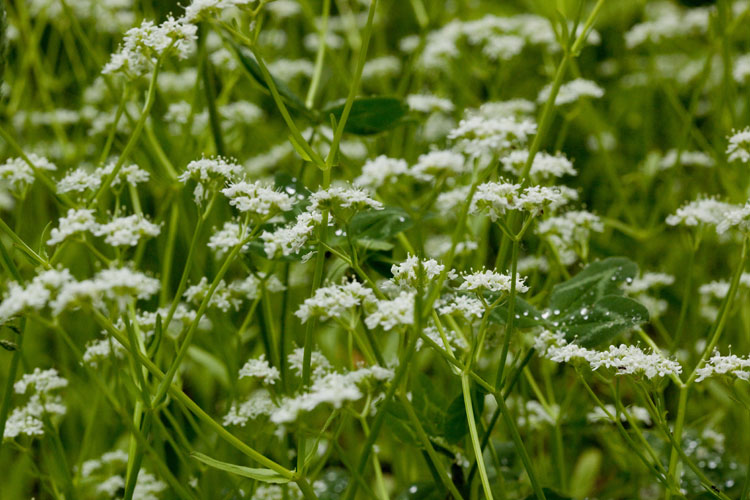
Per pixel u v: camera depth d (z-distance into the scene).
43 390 0.49
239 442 0.44
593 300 0.48
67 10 0.55
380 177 0.46
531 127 0.45
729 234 0.55
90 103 0.66
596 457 0.54
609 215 0.66
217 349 0.54
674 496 0.47
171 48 0.47
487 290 0.47
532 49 0.86
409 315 0.45
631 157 0.79
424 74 0.70
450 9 0.85
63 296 0.42
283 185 0.50
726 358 0.45
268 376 0.48
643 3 0.73
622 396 0.56
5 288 0.52
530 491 0.50
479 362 0.54
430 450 0.45
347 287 0.46
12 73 0.68
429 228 0.64
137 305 0.57
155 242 0.59
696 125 0.83
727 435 0.54
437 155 0.45
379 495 0.52
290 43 0.78
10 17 0.66
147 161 0.54
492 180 0.46
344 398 0.44
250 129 0.66
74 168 0.62
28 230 0.61
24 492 0.54
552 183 0.51
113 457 0.51
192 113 0.54
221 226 0.58
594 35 0.65
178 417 0.52
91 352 0.49
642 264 0.57
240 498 0.49
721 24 0.55
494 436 0.54
